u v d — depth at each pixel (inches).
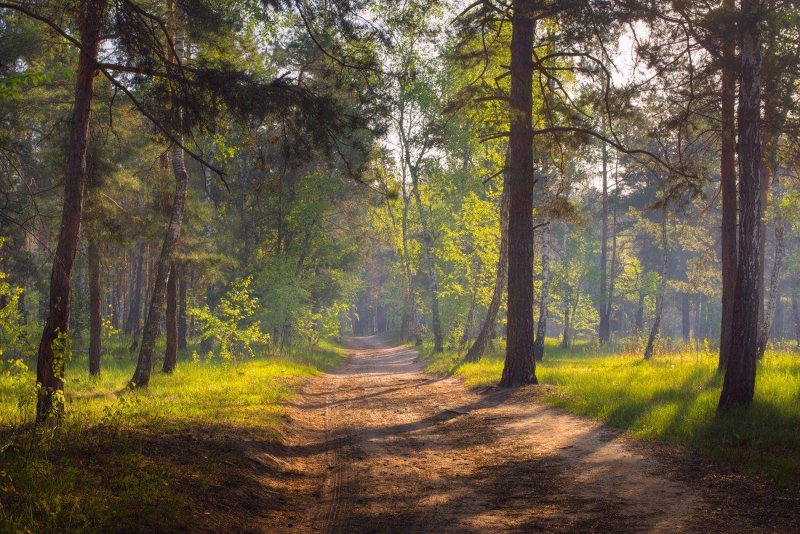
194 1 431.5
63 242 418.6
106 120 713.6
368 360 1684.3
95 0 367.2
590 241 2233.0
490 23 698.8
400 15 490.6
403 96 1272.1
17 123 764.0
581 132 748.6
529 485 314.0
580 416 500.4
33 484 231.1
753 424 391.9
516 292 730.2
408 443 449.4
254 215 1541.6
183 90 389.1
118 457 299.7
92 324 797.2
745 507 252.8
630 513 255.3
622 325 2706.7
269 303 1365.7
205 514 249.9
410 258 1873.8
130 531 212.5
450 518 263.6
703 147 838.5
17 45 633.6
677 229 1416.1
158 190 846.5
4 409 433.1
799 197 935.7
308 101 395.2
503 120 754.8
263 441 416.8
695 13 588.7
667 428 408.5
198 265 919.7
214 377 797.2
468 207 1282.0
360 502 298.7
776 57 617.0
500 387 716.0
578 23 637.3
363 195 1705.2
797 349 1126.4
